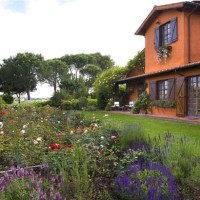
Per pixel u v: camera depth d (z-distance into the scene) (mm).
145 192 3277
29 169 3869
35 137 5730
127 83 22000
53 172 3859
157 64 17625
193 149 4500
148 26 18766
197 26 15430
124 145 5559
